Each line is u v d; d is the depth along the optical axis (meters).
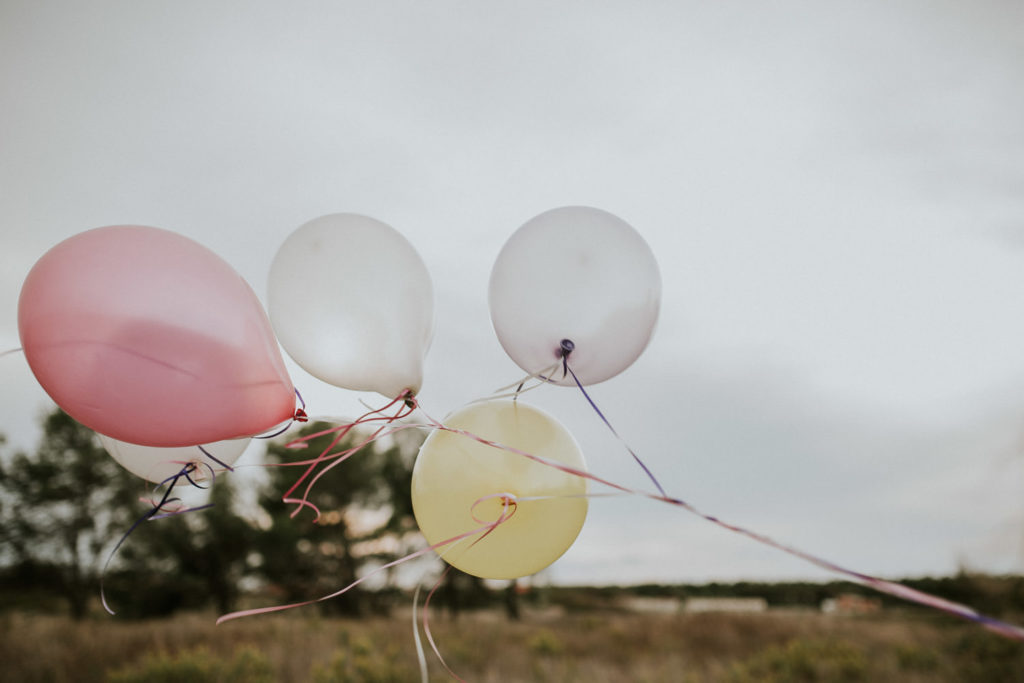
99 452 10.20
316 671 6.32
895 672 6.55
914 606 9.20
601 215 1.85
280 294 1.72
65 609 9.27
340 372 1.69
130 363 1.46
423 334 1.76
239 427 1.59
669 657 7.44
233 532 10.23
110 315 1.45
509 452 1.73
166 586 9.89
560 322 1.73
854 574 1.11
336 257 1.70
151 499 1.98
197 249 1.62
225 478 10.45
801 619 9.02
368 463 11.03
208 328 1.50
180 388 1.49
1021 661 6.33
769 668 6.83
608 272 1.73
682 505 1.29
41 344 1.48
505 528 1.73
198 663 6.38
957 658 6.69
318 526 10.67
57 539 9.73
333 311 1.66
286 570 10.48
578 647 7.90
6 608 8.84
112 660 6.98
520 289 1.76
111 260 1.50
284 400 1.63
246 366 1.54
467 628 8.73
